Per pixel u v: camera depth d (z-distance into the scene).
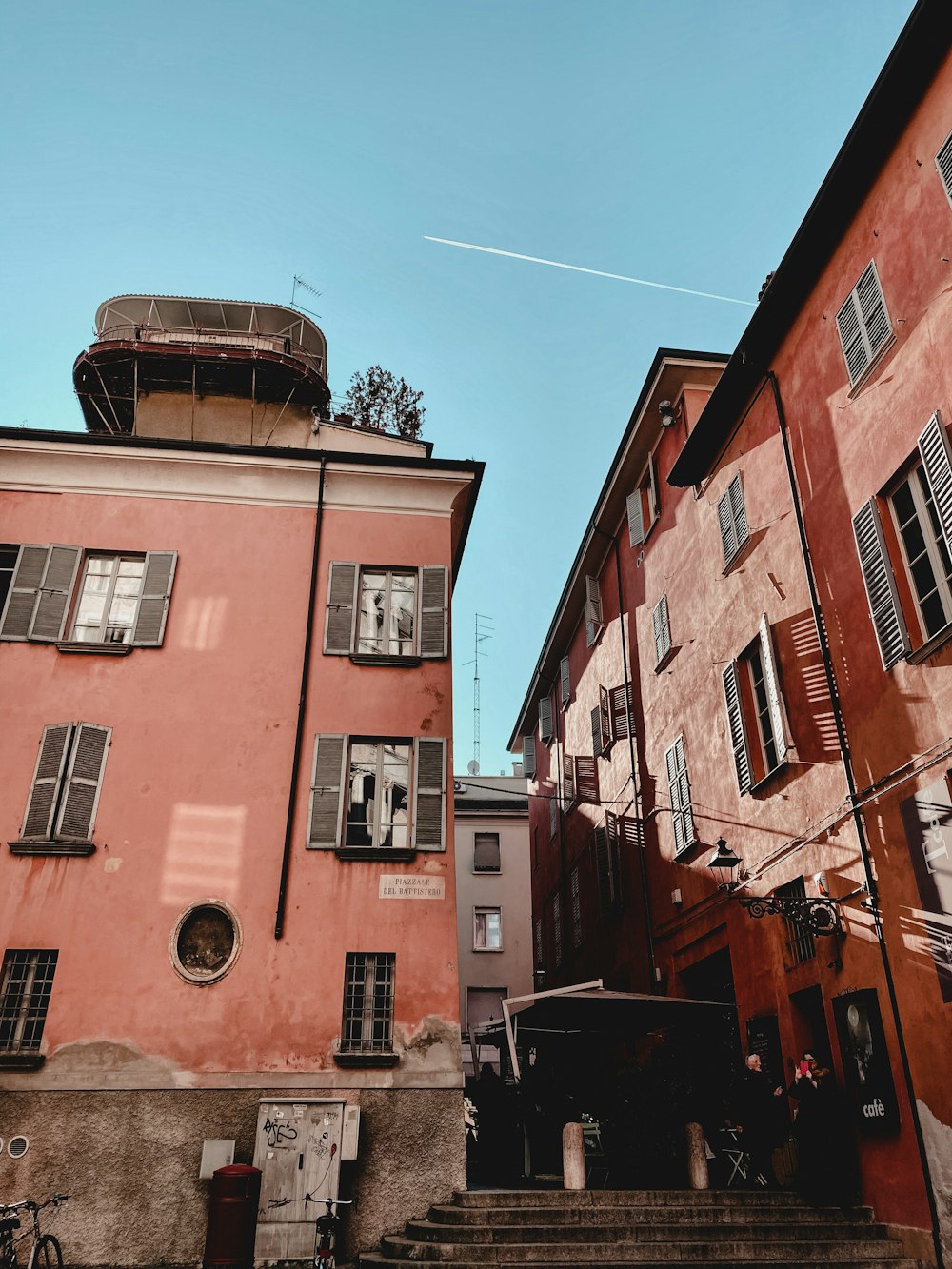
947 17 10.38
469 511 17.81
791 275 13.56
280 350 19.83
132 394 19.38
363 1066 12.32
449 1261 9.62
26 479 15.61
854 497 12.05
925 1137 9.55
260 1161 11.52
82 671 14.37
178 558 15.39
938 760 9.92
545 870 30.38
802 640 13.18
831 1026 11.61
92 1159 11.59
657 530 20.22
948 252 10.38
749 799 14.59
